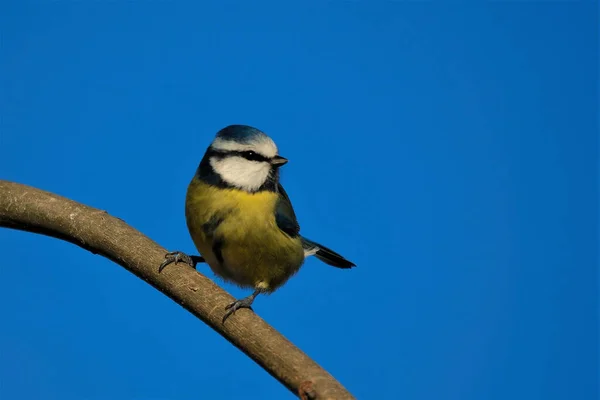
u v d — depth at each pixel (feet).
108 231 29.94
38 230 31.42
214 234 34.68
